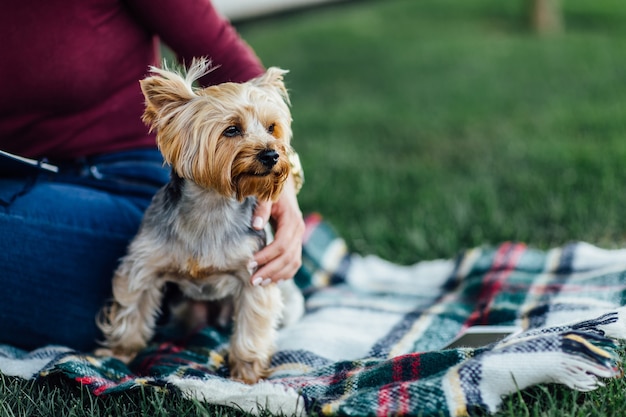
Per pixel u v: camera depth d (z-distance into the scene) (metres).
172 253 2.86
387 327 3.35
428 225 4.64
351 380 2.57
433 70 9.48
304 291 3.91
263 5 9.06
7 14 2.85
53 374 2.71
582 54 9.70
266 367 2.95
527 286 3.51
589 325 2.55
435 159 6.14
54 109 3.04
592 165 5.39
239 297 2.98
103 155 3.19
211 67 3.11
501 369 2.35
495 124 7.03
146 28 3.16
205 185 2.72
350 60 10.21
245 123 2.70
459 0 14.48
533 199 4.91
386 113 7.67
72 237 3.01
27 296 3.01
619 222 4.40
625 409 2.36
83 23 2.95
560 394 2.45
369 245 4.48
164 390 2.58
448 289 3.88
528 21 11.83
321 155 6.26
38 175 3.07
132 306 2.98
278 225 2.95
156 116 2.73
